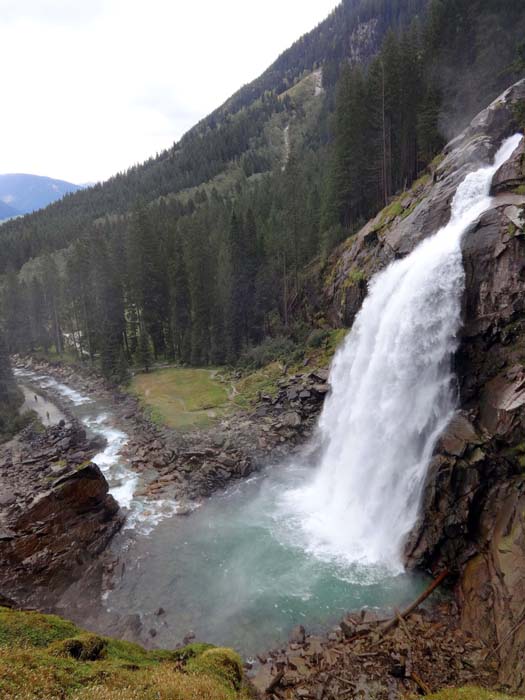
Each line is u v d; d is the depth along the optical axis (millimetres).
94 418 50688
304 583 22234
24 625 12727
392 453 27047
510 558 17812
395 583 21922
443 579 21234
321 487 32000
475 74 49469
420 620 19109
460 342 26422
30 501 26094
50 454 39219
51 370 78188
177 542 26344
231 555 24891
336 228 56969
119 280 74688
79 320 84062
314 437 37594
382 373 29797
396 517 24859
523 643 15070
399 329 29031
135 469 36094
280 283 62781
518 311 23844
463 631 18203
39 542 23953
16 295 92188
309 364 48062
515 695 13922
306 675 16484
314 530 27125
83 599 21969
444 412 25828
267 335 62281
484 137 37000
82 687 9977
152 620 20359
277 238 62594
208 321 66375
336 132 58594
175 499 31281
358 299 46469
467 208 31875
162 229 87250
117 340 70875
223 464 34219
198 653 14703
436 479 22281
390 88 52531
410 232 37031
